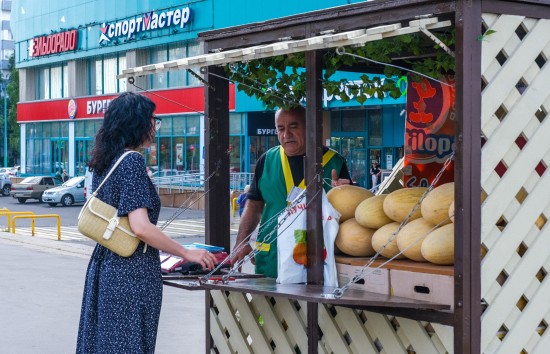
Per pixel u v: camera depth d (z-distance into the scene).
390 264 3.88
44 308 10.15
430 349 3.71
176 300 10.73
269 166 5.05
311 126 4.22
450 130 4.63
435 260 3.74
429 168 4.76
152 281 4.00
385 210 4.09
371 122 29.23
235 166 34.12
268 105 5.12
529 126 3.67
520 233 3.62
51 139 48.22
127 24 40.00
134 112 4.02
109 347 3.90
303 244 4.28
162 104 38.81
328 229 4.21
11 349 7.93
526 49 3.62
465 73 3.42
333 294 3.69
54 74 48.06
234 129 34.22
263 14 30.97
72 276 13.22
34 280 12.70
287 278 4.25
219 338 4.95
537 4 3.65
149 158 39.69
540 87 3.69
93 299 4.02
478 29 3.45
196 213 30.20
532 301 3.70
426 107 4.77
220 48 4.86
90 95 44.16
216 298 4.99
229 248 5.10
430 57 4.70
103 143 4.02
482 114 3.49
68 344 8.16
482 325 3.51
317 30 4.14
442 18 3.55
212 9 34.50
